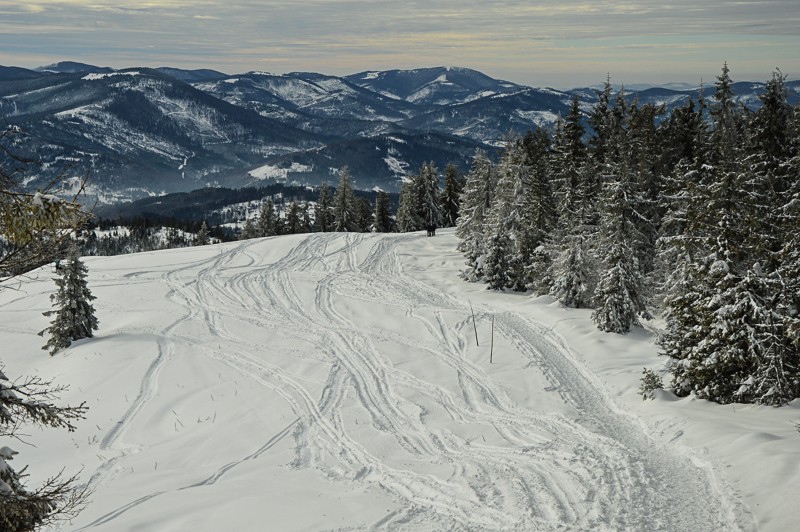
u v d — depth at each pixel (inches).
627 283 1283.2
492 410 927.7
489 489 611.8
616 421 855.1
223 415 957.2
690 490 571.5
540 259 1686.8
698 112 1809.8
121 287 1891.0
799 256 820.0
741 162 1177.4
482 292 1784.0
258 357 1259.8
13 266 279.4
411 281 1967.3
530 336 1332.4
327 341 1369.3
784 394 768.3
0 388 334.6
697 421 757.9
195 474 714.2
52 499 346.6
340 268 2159.2
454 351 1259.8
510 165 1907.0
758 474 557.6
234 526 530.9
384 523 538.6
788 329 747.4
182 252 2413.9
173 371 1182.3
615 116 1838.1
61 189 276.4
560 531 508.1
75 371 1208.8
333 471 716.7
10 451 354.3
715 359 815.1
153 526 535.8
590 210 1555.1
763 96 1450.5
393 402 988.6
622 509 543.5
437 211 3565.5
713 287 853.2
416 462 724.7
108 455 836.6
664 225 1444.4
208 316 1596.9
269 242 2566.4
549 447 744.3
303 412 951.0
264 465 745.0
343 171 3597.4
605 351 1165.7
